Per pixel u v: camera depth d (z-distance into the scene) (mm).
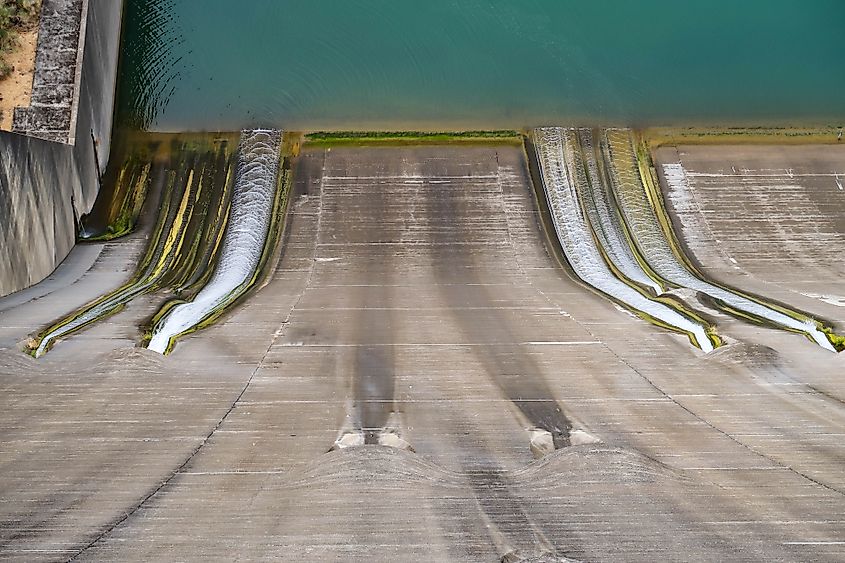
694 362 17594
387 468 12570
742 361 17250
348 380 16469
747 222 27781
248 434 13867
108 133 28938
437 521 11211
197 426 14117
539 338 19203
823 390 15953
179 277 24500
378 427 14352
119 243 25797
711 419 14773
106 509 11336
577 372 17062
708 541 10680
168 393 15508
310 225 27156
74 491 11789
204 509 11422
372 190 28328
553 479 12484
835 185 29125
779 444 13734
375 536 10805
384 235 26859
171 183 28219
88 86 26234
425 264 25703
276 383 16219
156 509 11375
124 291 22484
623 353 18219
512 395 15859
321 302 22234
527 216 27703
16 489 11828
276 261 25719
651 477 12508
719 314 21047
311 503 11648
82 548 10398
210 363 17188
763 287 24000
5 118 24562
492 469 12930
